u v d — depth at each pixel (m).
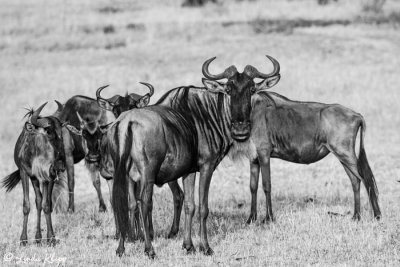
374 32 117.12
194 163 35.16
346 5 137.88
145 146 32.47
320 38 112.94
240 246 36.31
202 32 120.69
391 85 89.75
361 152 41.66
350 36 114.12
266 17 130.88
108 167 41.91
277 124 42.62
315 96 86.38
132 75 98.62
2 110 85.12
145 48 112.38
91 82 95.62
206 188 35.81
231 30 120.75
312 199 47.78
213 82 35.72
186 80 94.94
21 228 42.50
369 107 80.56
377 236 36.75
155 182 34.47
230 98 35.69
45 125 37.41
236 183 55.69
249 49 108.56
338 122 41.69
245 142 39.56
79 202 51.28
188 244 35.31
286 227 39.47
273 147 42.94
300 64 100.25
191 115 35.75
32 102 88.38
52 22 130.75
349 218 41.19
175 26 125.00
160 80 96.06
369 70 96.75
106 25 129.25
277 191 51.44
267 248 35.50
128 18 135.25
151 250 33.72
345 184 53.09
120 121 32.91
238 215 44.50
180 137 33.78
